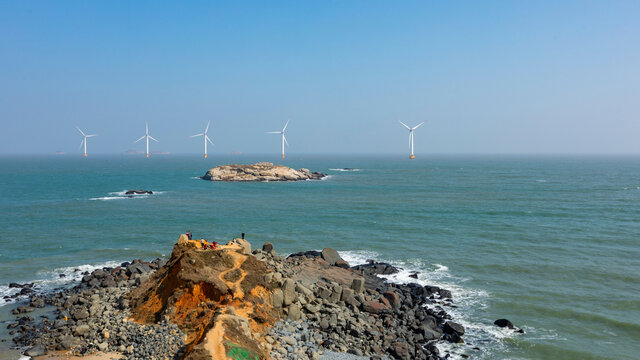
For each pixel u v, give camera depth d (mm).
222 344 24656
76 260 56875
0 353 29594
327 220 86812
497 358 32156
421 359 31500
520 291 45531
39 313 37625
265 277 35188
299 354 28594
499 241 67750
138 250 62250
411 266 54656
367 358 30312
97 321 32906
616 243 66125
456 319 38781
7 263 55031
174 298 31094
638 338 35125
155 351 27141
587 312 40000
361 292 42062
